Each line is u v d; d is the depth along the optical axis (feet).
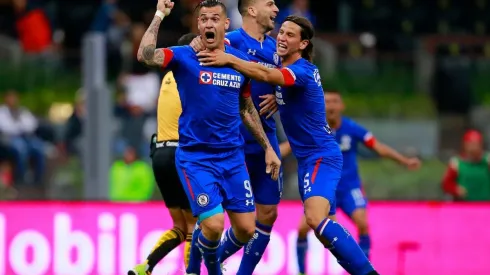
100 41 155.12
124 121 172.55
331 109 129.70
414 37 211.00
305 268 127.13
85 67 155.12
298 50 97.86
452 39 205.05
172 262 135.44
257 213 104.58
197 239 97.09
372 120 184.85
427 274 143.54
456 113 193.77
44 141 177.58
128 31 194.59
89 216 140.15
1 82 187.11
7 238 139.23
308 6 221.25
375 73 191.42
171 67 91.81
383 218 144.15
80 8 215.31
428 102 188.75
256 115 97.60
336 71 190.29
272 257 139.64
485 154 153.58
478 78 197.57
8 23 215.10
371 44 203.92
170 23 200.75
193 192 92.48
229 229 102.37
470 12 228.22
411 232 144.05
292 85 94.99
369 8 222.48
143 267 104.22
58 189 165.78
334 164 98.84
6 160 172.24
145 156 170.60
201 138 92.58
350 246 97.14
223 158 93.15
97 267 139.33
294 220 140.67
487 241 144.25
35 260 139.23
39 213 140.05
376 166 165.68
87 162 153.79
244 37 102.58
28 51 196.24
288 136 100.68
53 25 208.64
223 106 92.17
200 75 91.20
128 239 139.74
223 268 104.68
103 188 153.69
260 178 103.71
